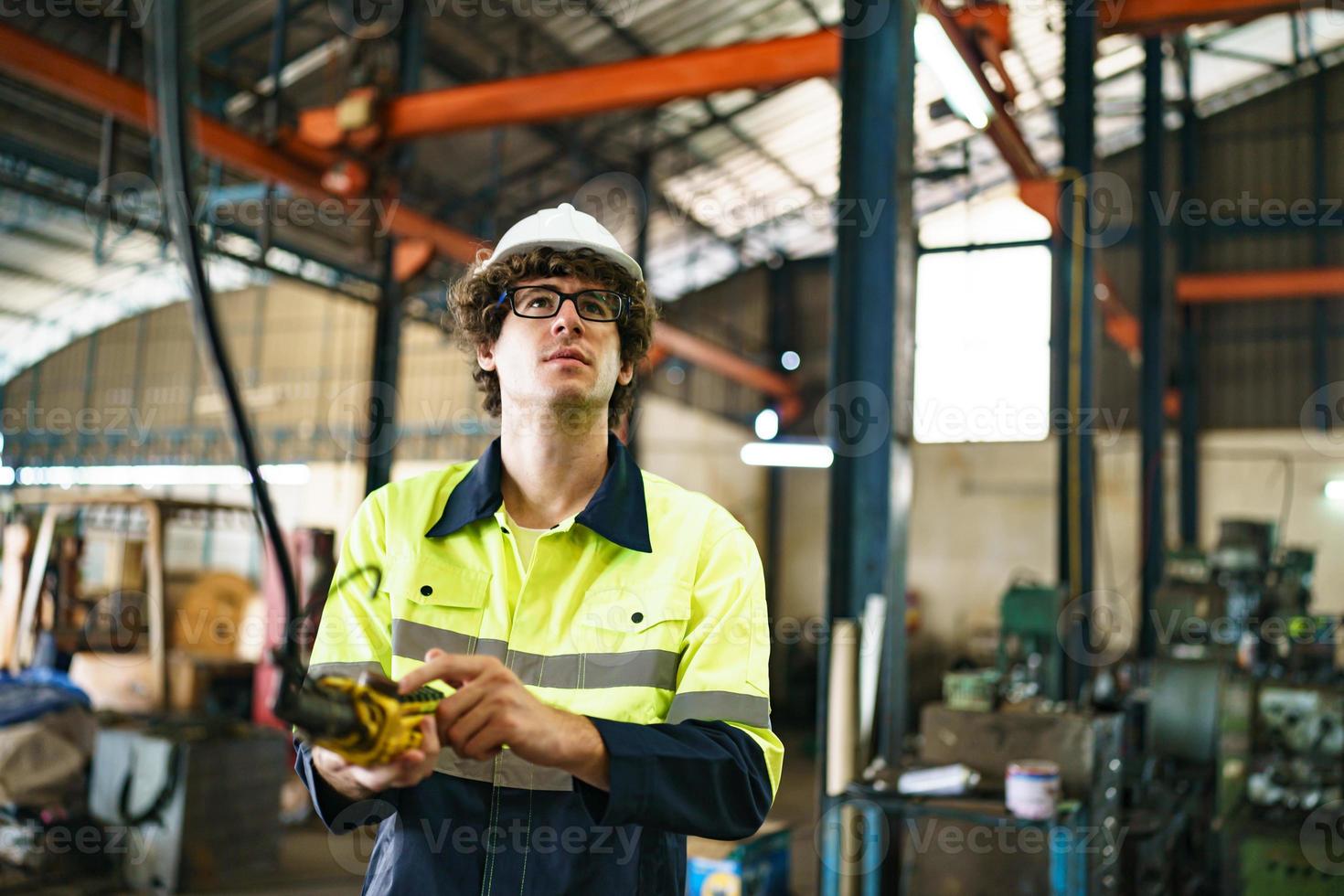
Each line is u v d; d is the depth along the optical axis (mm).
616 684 1157
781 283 18875
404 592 1214
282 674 735
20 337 15672
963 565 16547
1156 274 8969
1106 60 14000
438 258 9211
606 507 1226
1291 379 15633
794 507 18344
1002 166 15867
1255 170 16016
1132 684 7551
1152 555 8656
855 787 3764
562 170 13203
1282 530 13703
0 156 9203
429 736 898
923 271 12266
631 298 1309
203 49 9211
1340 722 4203
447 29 10367
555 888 1112
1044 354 11781
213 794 5465
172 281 14391
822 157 14883
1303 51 15258
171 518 6555
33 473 14203
